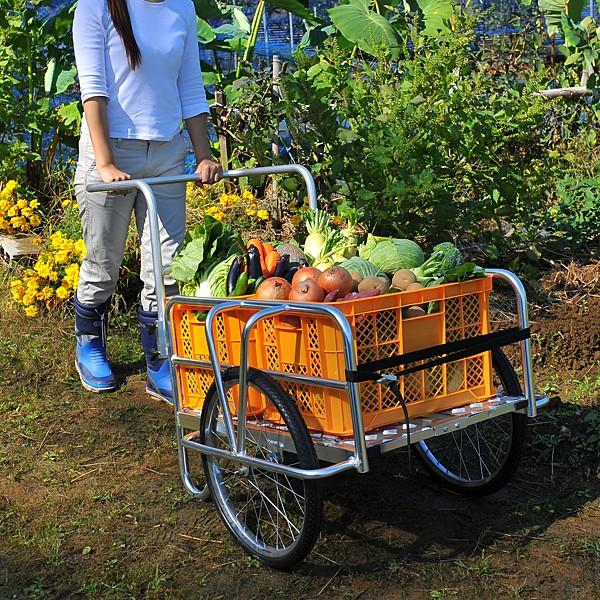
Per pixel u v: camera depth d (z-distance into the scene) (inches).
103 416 187.9
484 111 237.6
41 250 257.3
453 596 123.8
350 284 132.6
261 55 379.6
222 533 142.6
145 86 173.0
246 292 139.4
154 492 156.3
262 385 126.2
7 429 182.5
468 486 149.4
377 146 221.8
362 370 120.0
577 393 187.8
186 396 148.1
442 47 234.4
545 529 140.3
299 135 236.5
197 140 183.5
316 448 125.6
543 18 416.2
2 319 240.1
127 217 185.0
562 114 325.1
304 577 129.6
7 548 138.7
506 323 219.9
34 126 301.1
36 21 320.5
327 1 457.1
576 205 275.3
